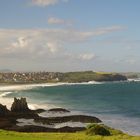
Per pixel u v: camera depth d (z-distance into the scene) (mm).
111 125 73938
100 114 94438
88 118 75938
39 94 178000
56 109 96312
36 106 108688
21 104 91938
